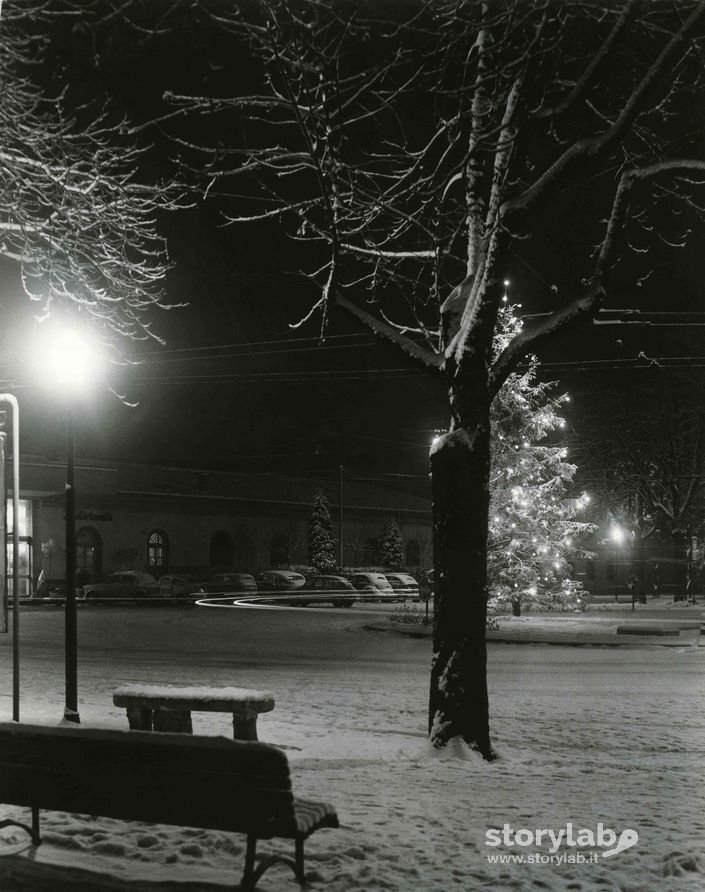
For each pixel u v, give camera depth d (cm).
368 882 632
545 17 995
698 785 1009
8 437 1172
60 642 3056
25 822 796
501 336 3219
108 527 6656
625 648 2905
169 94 1097
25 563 6112
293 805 615
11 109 1532
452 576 1230
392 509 8719
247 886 613
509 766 1136
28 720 1407
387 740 1327
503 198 1195
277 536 7850
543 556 3494
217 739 629
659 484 6219
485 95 1179
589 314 1212
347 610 4919
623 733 1427
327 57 1010
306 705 1689
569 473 3500
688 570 6247
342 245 1267
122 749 645
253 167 1149
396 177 1221
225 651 2756
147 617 4341
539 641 3000
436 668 1230
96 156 1583
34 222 1623
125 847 708
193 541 7219
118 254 1716
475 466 1230
